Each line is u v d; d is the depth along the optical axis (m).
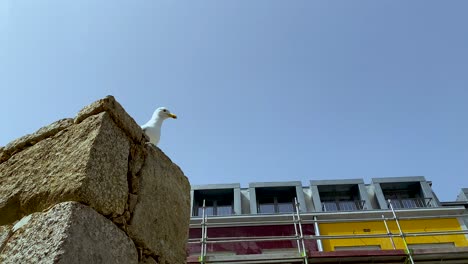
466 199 16.14
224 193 15.75
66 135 2.04
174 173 2.59
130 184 2.05
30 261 1.51
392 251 8.92
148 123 4.00
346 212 12.87
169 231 2.29
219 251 12.22
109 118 2.05
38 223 1.64
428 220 12.75
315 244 12.32
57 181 1.79
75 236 1.56
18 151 2.17
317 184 15.70
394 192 15.75
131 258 1.87
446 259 8.97
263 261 8.85
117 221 1.87
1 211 1.86
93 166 1.80
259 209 15.26
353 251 8.96
